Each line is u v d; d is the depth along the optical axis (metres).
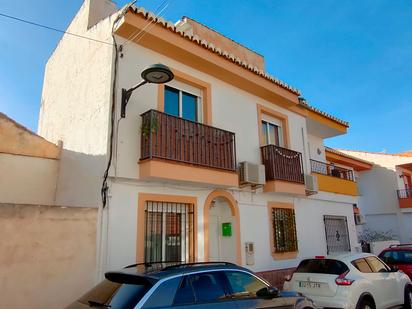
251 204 10.64
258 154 11.29
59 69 11.44
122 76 8.14
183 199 8.72
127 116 8.00
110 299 4.08
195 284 4.55
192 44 9.32
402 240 24.97
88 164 8.12
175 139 8.28
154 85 8.73
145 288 4.11
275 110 12.55
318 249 12.80
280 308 5.24
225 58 10.14
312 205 13.18
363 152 27.97
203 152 8.84
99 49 8.70
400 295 8.05
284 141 12.70
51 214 6.29
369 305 7.09
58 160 9.58
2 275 5.65
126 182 7.71
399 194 25.69
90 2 9.78
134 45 8.57
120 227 7.38
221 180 9.02
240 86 11.16
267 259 10.62
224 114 10.44
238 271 5.17
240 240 10.00
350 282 6.83
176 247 8.48
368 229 26.36
